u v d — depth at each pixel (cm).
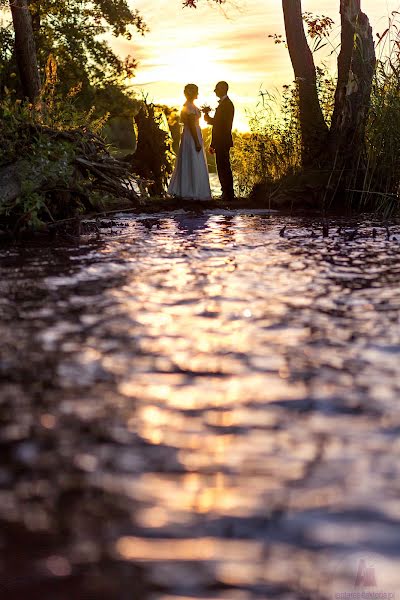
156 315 573
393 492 268
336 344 482
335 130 1647
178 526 246
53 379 414
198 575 219
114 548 234
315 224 1269
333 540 236
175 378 414
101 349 476
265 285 693
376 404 365
